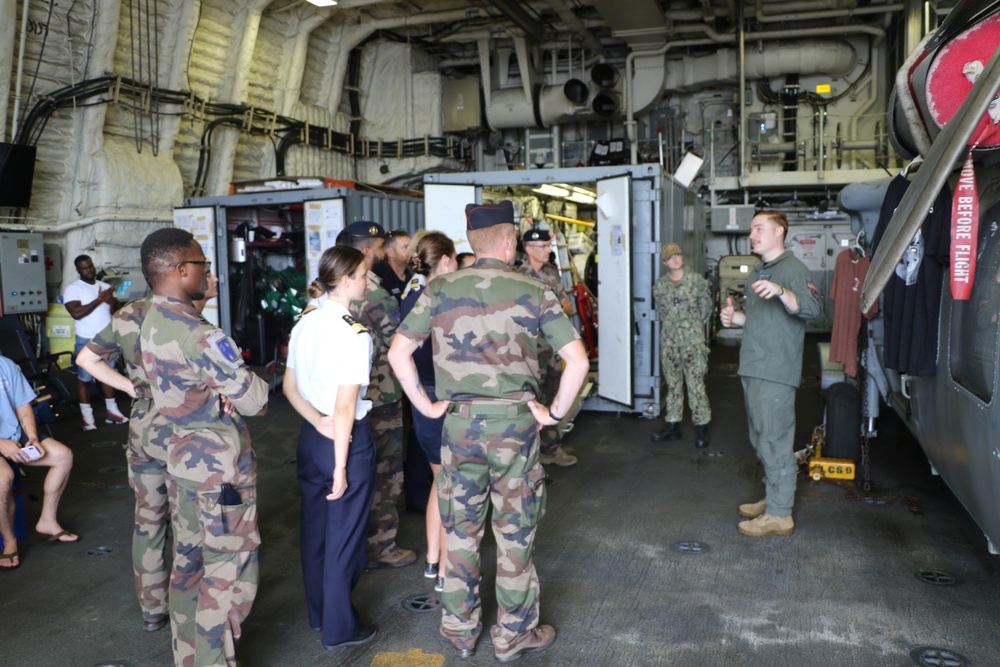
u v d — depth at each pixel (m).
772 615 3.44
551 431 5.81
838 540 4.29
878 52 14.94
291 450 6.49
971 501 3.38
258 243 10.11
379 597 3.69
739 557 4.09
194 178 11.17
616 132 16.58
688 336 6.31
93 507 5.09
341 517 3.12
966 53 2.94
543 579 3.85
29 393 4.30
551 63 16.75
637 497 5.12
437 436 3.66
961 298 2.49
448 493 3.04
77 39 8.80
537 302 2.89
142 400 3.18
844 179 14.16
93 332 7.39
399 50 15.10
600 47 15.18
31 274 8.15
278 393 8.67
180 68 10.09
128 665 3.14
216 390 2.68
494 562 4.11
